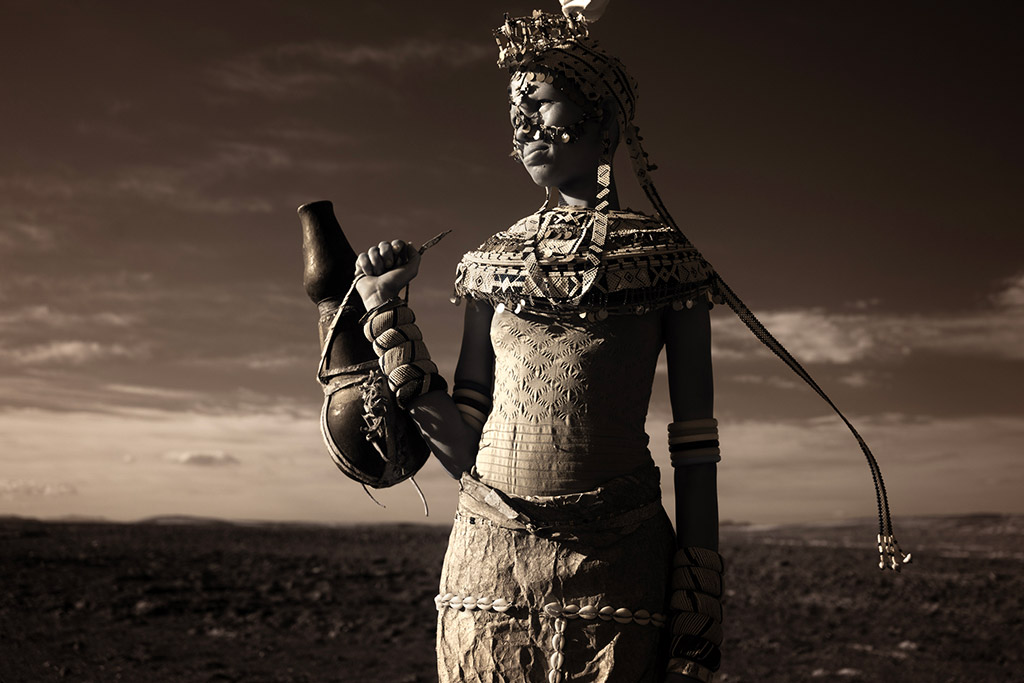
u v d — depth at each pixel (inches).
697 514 72.8
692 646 68.4
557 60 73.9
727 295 76.2
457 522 73.3
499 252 74.0
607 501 68.8
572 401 70.8
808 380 77.8
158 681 213.2
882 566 77.1
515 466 70.8
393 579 374.9
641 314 71.9
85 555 414.9
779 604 341.7
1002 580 396.5
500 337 73.9
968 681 239.3
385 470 76.2
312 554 450.3
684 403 74.3
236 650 248.7
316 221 80.7
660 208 76.4
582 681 67.4
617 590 68.2
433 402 72.9
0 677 211.2
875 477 77.9
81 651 237.9
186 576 363.3
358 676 225.6
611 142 76.5
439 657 72.3
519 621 68.4
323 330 78.8
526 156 76.1
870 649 272.8
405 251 75.0
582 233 71.4
